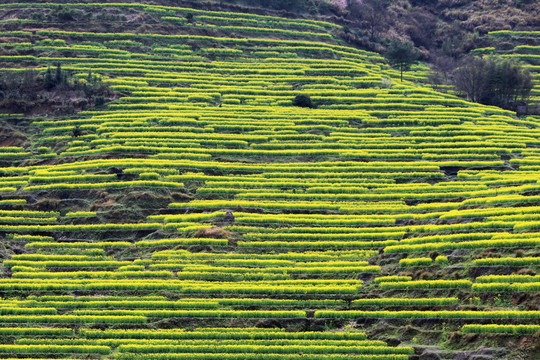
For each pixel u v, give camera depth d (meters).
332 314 77.81
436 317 73.31
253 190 107.81
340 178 111.50
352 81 153.12
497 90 152.38
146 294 84.19
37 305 81.62
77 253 94.00
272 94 144.38
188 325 78.31
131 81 143.38
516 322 69.12
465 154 117.88
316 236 94.50
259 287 83.12
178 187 107.94
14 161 117.00
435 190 105.81
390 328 74.56
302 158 118.81
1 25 160.62
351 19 198.00
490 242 82.25
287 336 74.94
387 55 166.12
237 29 173.75
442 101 144.75
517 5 197.75
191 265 88.75
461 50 184.50
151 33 165.38
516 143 121.88
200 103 137.25
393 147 122.12
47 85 135.50
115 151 117.44
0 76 138.00
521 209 90.06
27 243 95.69
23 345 74.00
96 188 107.06
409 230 93.88
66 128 124.38
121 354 72.19
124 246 94.94
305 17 188.88
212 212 101.44
